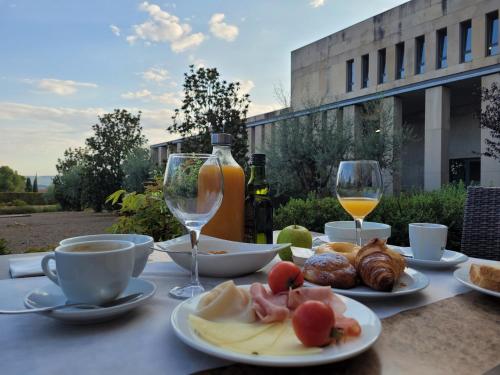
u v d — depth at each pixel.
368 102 9.71
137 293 0.65
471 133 11.12
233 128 8.76
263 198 1.21
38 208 20.56
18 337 0.51
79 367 0.43
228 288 0.55
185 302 0.58
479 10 9.59
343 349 0.44
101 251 0.61
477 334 0.54
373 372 0.42
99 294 0.58
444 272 0.96
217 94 8.85
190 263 0.87
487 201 1.61
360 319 0.54
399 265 0.76
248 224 1.20
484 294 0.74
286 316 0.52
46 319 0.59
